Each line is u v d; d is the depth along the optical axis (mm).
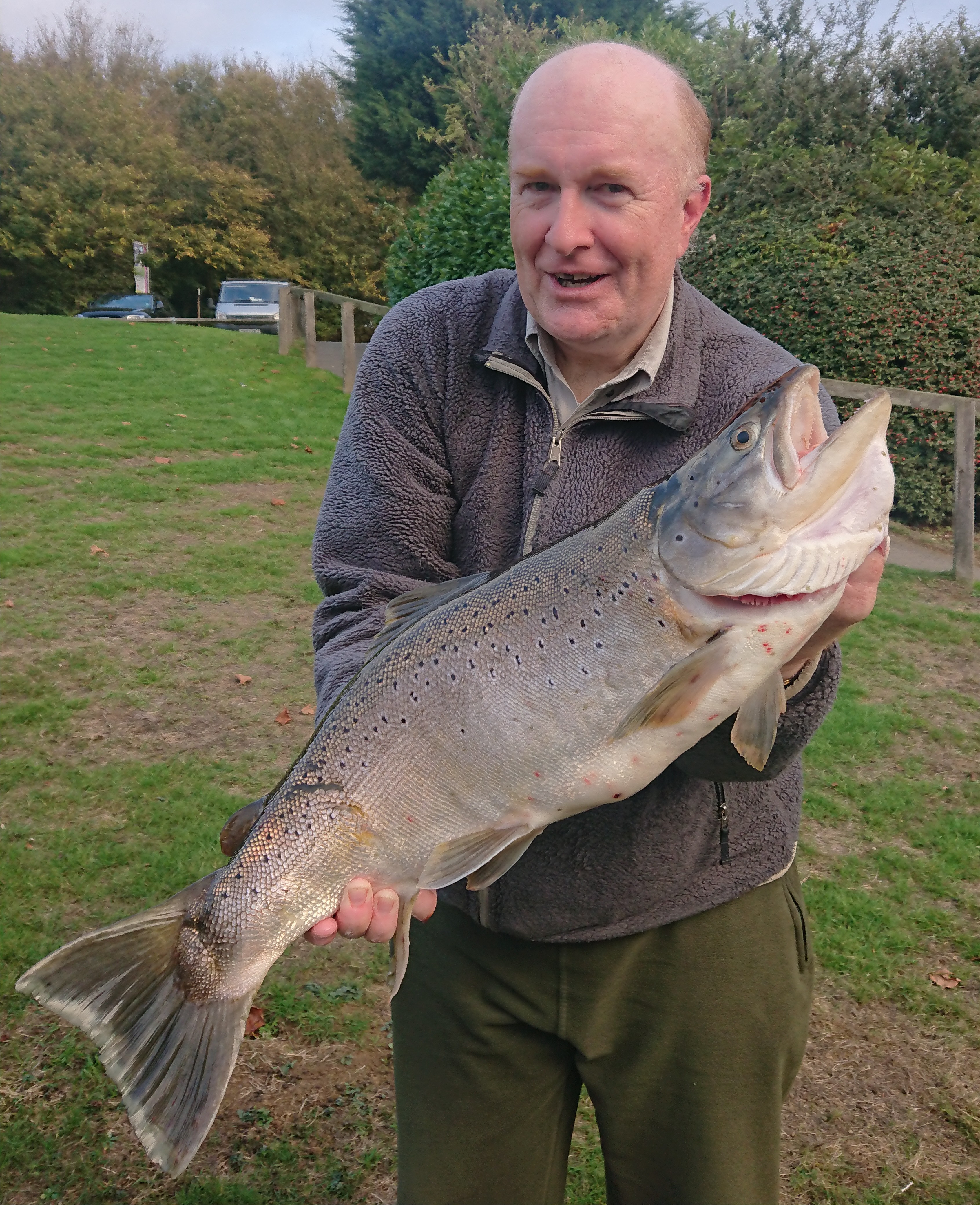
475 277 2084
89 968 1697
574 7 26828
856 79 14836
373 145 33312
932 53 15422
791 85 14516
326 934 1753
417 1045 2033
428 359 1979
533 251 1733
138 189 36906
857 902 3990
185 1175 2828
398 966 1746
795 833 1944
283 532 8242
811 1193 2830
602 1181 2914
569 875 1824
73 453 9906
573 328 1714
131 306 26781
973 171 11422
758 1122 1920
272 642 6234
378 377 2018
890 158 10828
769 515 1496
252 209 38438
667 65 1781
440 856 1722
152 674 5695
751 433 1519
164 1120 1675
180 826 4309
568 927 1855
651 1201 1997
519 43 20000
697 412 1811
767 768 1701
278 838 1749
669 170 1688
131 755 4879
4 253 36000
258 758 4922
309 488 9469
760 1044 1894
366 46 31812
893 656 6414
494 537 1941
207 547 7770
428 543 2000
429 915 1810
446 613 1754
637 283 1705
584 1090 3285
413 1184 2010
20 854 4055
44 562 7195
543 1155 2051
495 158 12453
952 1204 2803
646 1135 1966
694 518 1556
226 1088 1695
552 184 1700
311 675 5816
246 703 5465
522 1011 1931
